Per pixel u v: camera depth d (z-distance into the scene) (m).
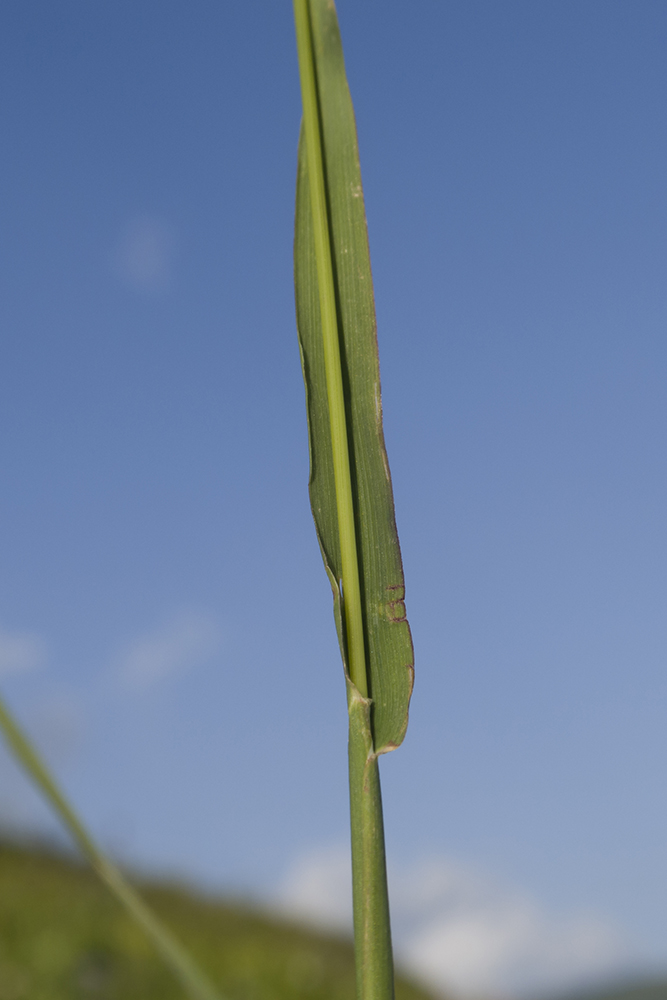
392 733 0.22
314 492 0.23
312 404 0.23
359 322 0.23
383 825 0.22
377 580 0.23
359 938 0.22
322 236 0.23
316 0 0.24
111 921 1.35
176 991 1.16
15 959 1.12
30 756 0.22
